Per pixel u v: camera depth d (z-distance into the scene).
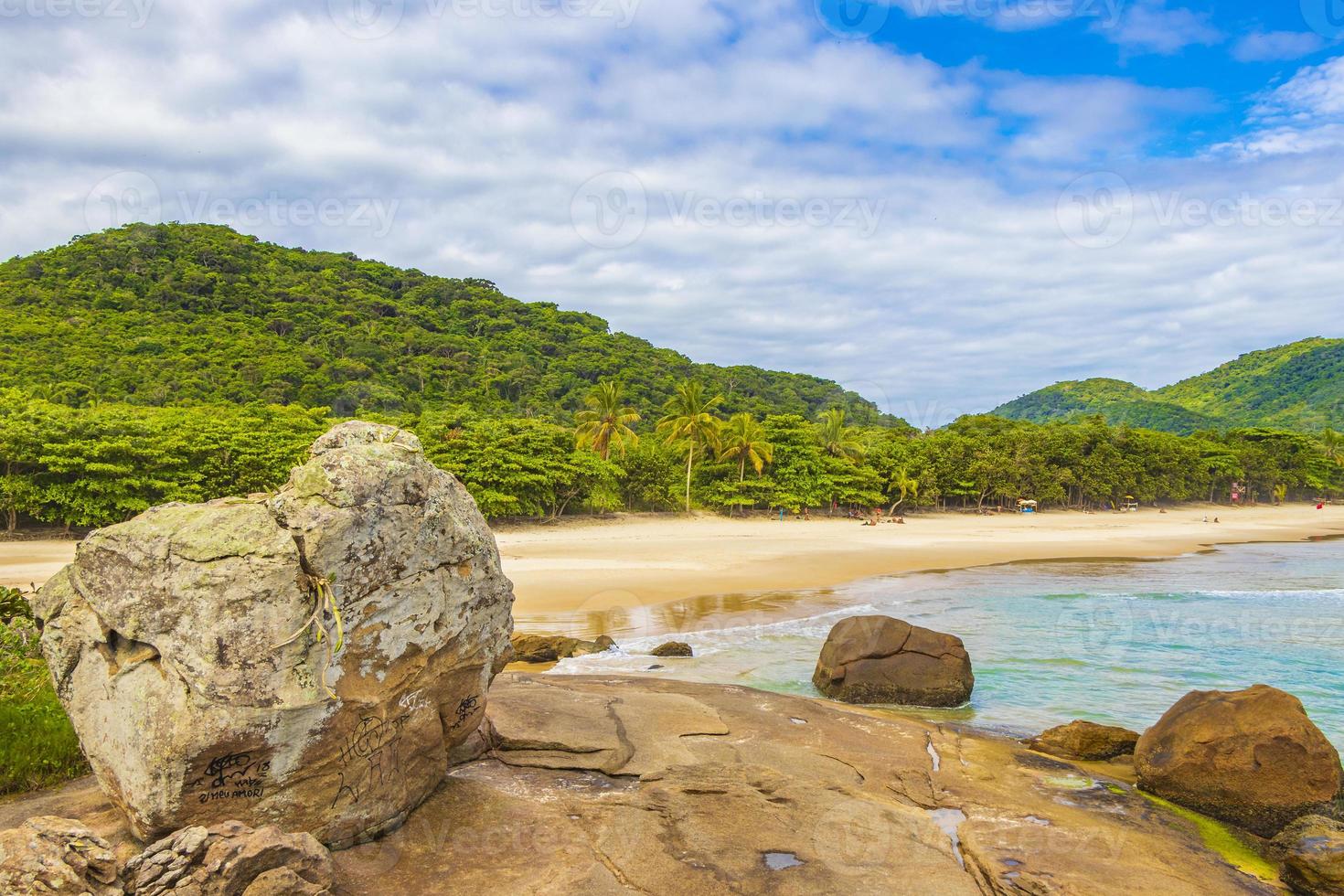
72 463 42.53
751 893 5.38
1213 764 8.11
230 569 4.90
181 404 70.81
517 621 20.53
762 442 73.06
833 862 5.91
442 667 6.11
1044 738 10.29
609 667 14.91
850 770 8.33
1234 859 7.05
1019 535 58.44
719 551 41.22
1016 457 93.94
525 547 42.91
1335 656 16.67
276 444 51.91
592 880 5.34
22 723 6.98
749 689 12.03
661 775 7.37
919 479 83.56
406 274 160.75
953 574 32.88
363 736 5.44
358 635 5.29
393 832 5.78
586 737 8.21
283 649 4.94
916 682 12.70
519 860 5.56
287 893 4.48
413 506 5.62
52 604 5.39
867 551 42.62
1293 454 121.56
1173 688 13.95
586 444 67.94
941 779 8.44
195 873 4.44
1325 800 7.69
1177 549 48.50
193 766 4.72
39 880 4.26
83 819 5.42
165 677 4.85
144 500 44.44
